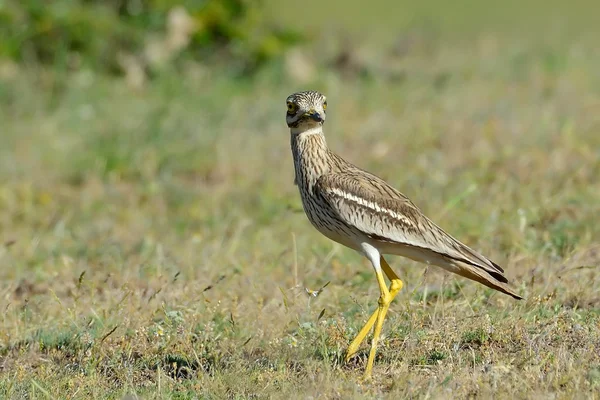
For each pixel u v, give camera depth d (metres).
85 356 13.32
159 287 15.20
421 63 30.81
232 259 16.70
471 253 12.70
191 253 17.19
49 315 14.98
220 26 29.70
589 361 11.82
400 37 33.22
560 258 15.65
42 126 25.56
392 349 12.86
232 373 12.09
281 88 28.47
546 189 18.89
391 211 12.72
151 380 12.56
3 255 17.94
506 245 16.52
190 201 20.91
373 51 32.03
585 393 10.75
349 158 22.44
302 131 13.20
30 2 28.94
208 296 15.06
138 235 19.00
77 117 25.72
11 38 28.77
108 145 23.94
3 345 13.98
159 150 23.69
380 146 22.80
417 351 12.65
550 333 12.67
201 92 27.42
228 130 24.66
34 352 13.47
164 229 19.38
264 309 14.27
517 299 13.11
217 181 22.12
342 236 12.97
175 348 13.31
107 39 29.08
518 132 22.91
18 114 26.45
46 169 23.36
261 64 29.67
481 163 20.66
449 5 39.66
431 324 13.47
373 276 15.66
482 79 28.34
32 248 18.25
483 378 11.44
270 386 11.77
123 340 13.51
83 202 21.17
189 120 25.23
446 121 24.39
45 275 16.86
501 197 18.61
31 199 21.42
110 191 21.67
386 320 13.94
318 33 32.91
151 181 21.97
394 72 29.64
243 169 22.42
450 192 19.28
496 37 33.31
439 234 12.80
